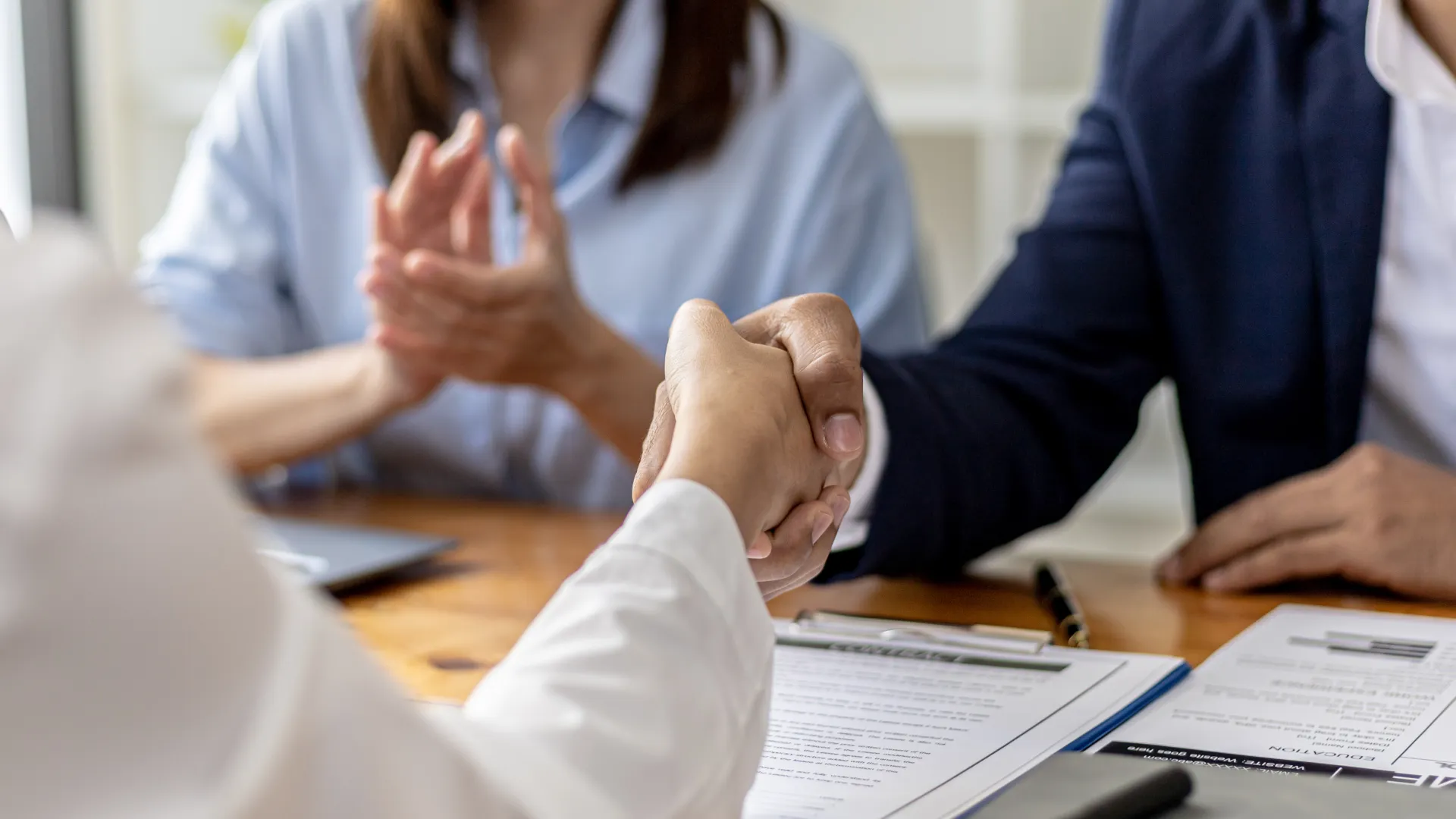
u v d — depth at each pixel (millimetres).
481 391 1458
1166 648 735
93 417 206
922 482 871
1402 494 852
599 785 323
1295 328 1030
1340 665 672
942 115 2533
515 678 346
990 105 2500
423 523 1132
